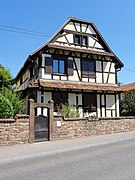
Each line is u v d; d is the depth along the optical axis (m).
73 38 21.11
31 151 10.07
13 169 7.13
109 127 16.34
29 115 12.59
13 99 15.20
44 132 13.07
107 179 5.59
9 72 22.23
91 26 22.34
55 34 19.97
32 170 6.87
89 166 7.08
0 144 11.48
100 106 21.55
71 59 20.73
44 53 19.67
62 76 20.09
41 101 19.02
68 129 14.08
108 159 8.08
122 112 25.52
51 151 10.05
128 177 5.71
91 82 21.31
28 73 23.38
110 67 22.67
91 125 15.30
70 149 10.70
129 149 10.12
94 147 11.24
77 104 20.45
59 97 19.77
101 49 22.48
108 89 20.94
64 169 6.81
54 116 13.57
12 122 11.98
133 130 18.06
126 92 26.03
